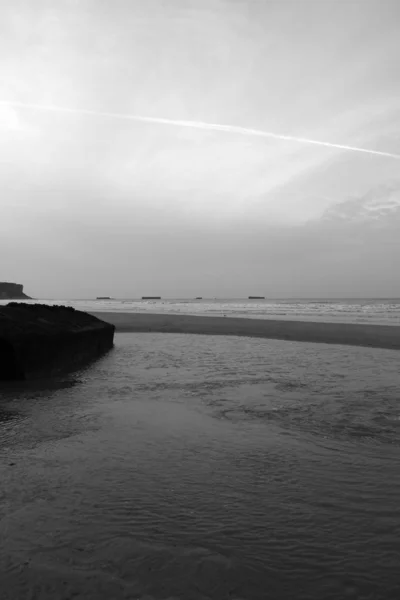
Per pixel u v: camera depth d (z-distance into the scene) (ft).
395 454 15.48
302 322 91.25
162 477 13.28
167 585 8.16
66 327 40.04
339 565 8.80
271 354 45.52
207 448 16.08
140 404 23.13
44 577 8.34
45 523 10.38
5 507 11.19
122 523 10.41
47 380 30.37
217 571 8.59
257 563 8.86
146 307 253.03
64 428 18.70
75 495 11.94
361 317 123.75
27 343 30.71
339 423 19.52
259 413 21.27
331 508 11.25
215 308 227.81
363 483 12.87
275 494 12.09
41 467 14.07
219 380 30.17
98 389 27.22
